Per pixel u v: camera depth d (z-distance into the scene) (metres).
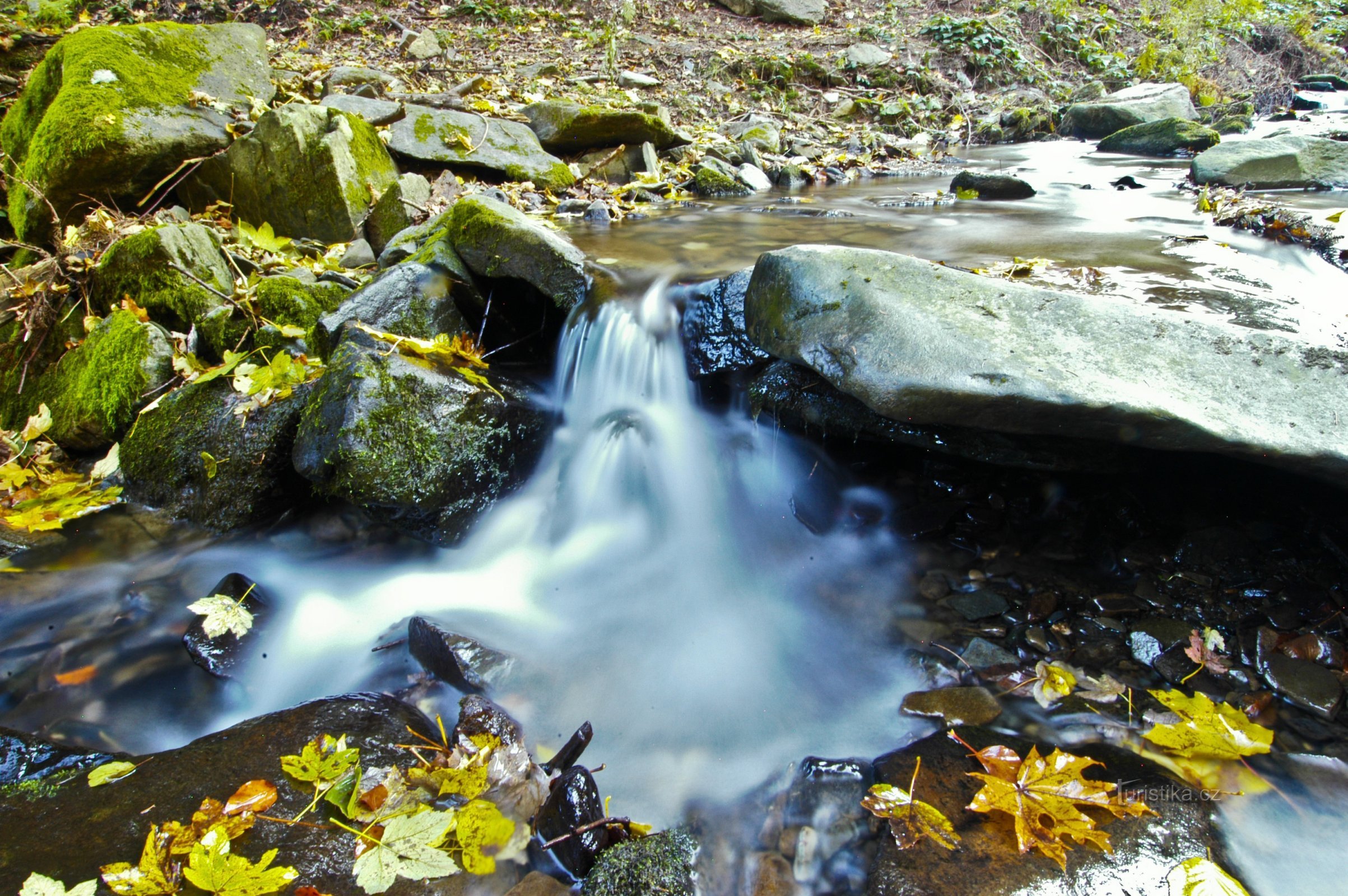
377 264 4.30
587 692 2.35
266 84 5.77
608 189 6.33
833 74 10.10
